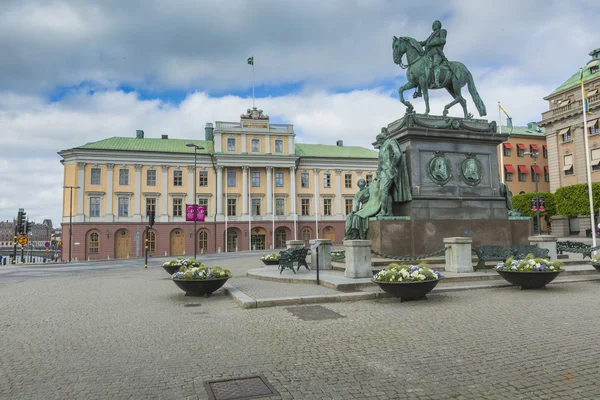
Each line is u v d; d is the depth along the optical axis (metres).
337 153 73.69
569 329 7.04
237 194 66.56
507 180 72.44
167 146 66.69
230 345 6.56
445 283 11.97
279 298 10.01
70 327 8.10
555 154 60.41
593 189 49.88
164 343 6.77
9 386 4.95
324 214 70.56
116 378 5.17
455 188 15.95
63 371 5.46
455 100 17.02
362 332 7.16
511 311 8.54
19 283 17.20
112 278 18.75
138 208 62.84
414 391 4.59
